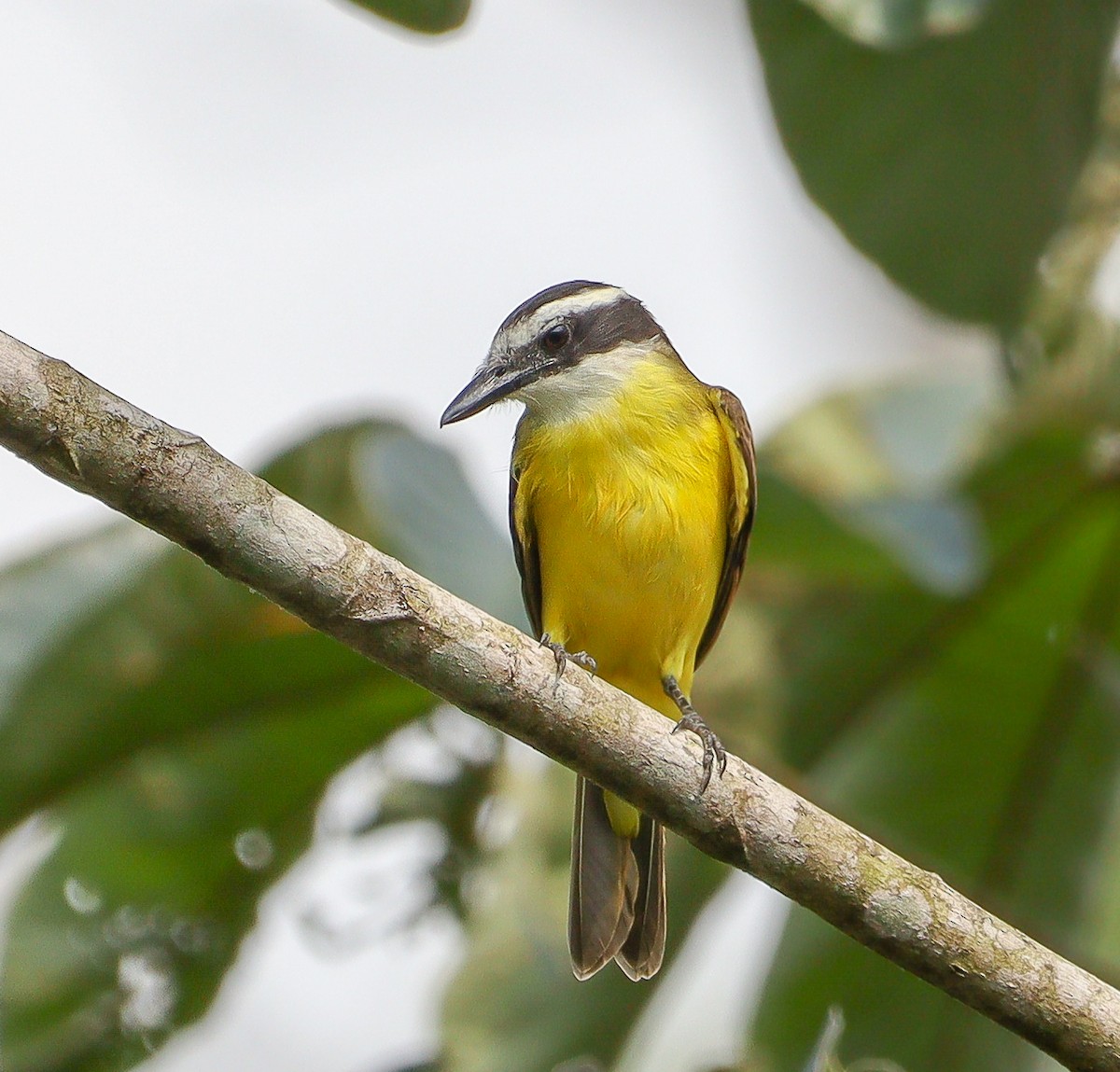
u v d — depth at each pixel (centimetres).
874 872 775
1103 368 1125
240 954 1127
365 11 877
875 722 1206
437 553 970
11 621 986
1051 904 1189
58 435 698
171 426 722
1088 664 1174
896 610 1158
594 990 1096
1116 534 1125
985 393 1291
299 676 1034
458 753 1128
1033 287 1099
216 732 1060
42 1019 1093
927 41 1016
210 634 996
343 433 1005
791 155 1083
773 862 781
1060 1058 758
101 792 1074
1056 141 1038
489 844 1140
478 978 1100
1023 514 1127
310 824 1122
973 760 1200
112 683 998
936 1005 1142
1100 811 1189
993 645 1173
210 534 722
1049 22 995
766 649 1186
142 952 1107
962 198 1073
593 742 777
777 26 1046
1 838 1035
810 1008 1152
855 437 1266
